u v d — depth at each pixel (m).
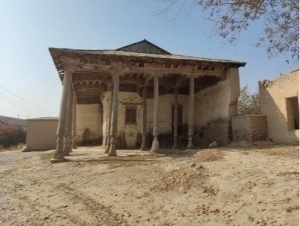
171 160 9.73
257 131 12.80
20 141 30.97
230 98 14.66
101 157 11.79
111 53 13.16
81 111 23.20
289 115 11.78
